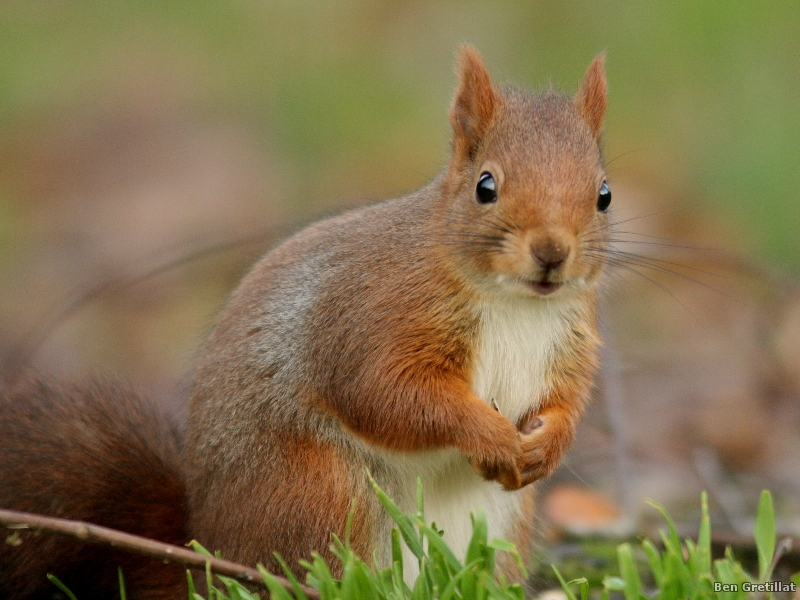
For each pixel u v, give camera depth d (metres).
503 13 26.62
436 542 7.19
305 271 8.79
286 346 8.55
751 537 10.48
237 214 20.38
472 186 8.34
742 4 24.22
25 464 8.88
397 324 8.33
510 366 8.61
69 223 20.53
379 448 8.37
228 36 27.61
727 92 22.91
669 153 21.78
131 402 9.67
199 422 8.75
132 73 27.50
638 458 13.45
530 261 7.89
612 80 23.81
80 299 13.08
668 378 15.50
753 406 14.79
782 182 20.34
